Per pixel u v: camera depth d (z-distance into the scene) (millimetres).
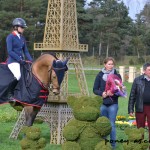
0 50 46219
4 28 45969
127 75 35469
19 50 9531
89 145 6328
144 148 6285
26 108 9344
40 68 9266
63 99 10195
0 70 9469
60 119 10234
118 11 63938
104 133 6395
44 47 10594
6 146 9586
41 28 51375
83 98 6613
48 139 10883
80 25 56000
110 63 8734
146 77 8445
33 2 47312
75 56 10930
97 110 6477
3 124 13320
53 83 9039
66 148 6109
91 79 37500
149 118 8453
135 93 8547
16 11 47188
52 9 10664
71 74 41375
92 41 61719
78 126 6402
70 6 10695
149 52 66125
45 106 10438
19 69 9336
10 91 9406
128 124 13297
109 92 8469
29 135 6215
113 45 62094
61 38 10336
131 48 66938
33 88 9180
